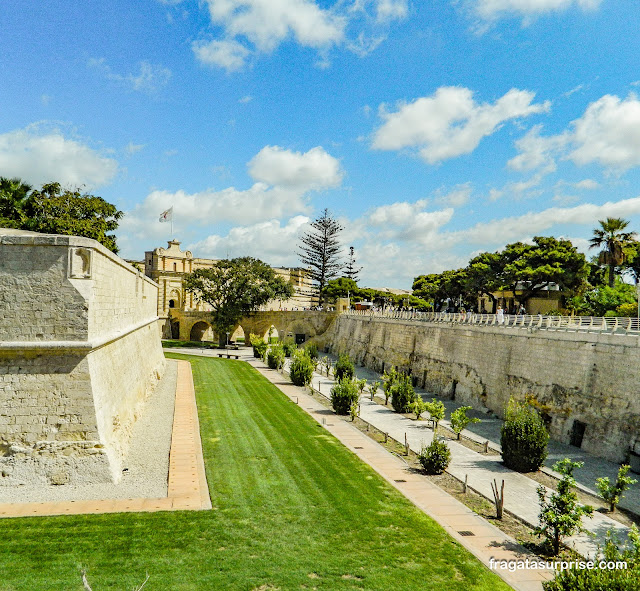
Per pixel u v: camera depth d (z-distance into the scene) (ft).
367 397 142.61
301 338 286.46
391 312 206.39
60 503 55.62
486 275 205.46
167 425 98.22
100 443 61.46
